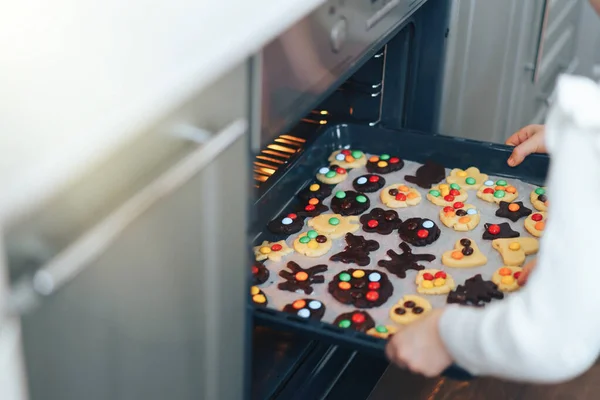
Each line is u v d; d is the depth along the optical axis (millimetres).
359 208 1685
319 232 1645
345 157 1799
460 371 1300
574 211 1123
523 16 2088
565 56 2512
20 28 1025
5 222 947
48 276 993
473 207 1688
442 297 1515
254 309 1425
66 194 1036
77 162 1014
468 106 1951
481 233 1634
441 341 1241
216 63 1153
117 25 1088
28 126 977
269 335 1645
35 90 1000
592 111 1119
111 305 1112
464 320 1212
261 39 1221
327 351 1676
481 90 1993
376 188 1732
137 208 1095
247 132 1275
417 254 1592
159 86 1095
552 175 1148
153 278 1165
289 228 1647
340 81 1463
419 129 1867
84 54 1051
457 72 1846
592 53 2623
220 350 1330
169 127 1138
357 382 1732
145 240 1137
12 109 971
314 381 1636
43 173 970
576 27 2553
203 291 1262
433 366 1256
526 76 2221
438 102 1825
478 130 2043
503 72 2082
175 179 1138
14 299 979
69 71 1036
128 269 1123
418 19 1768
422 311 1475
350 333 1388
